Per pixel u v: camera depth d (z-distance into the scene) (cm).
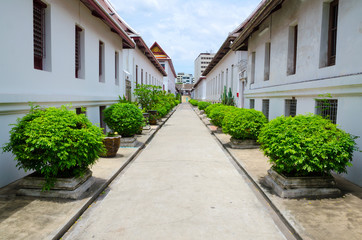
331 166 423
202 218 376
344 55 532
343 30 536
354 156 493
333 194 438
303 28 721
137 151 827
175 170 630
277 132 469
